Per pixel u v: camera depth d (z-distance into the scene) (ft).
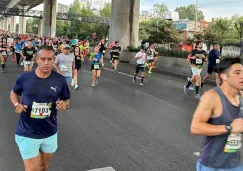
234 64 8.91
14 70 57.11
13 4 323.37
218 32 133.18
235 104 8.96
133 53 91.20
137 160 16.94
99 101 33.27
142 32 145.79
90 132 21.85
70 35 271.90
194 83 41.34
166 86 47.16
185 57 68.90
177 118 27.09
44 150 12.02
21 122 11.61
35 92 11.31
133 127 23.57
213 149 9.05
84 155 17.42
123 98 35.73
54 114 11.91
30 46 46.29
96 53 43.55
